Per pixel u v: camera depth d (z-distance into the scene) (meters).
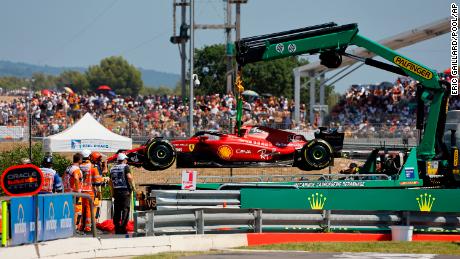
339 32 68.81
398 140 123.62
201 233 57.56
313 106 151.88
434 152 69.12
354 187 66.31
